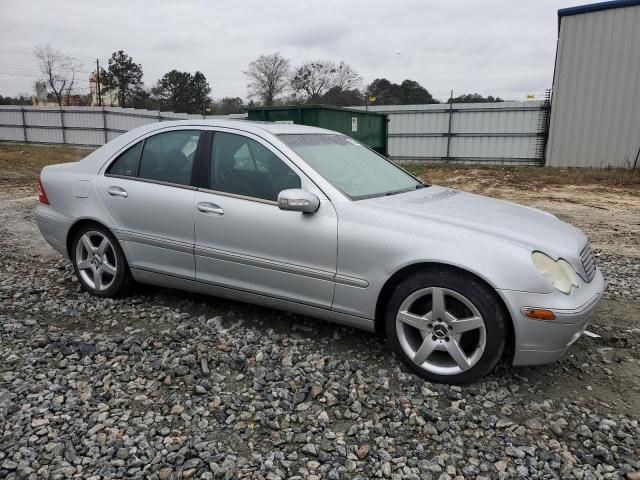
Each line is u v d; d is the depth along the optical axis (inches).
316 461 100.7
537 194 534.6
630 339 158.9
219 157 159.6
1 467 96.6
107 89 2822.3
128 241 173.2
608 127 716.0
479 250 123.5
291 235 143.8
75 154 1079.0
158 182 168.1
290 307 150.8
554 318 118.7
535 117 863.7
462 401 121.7
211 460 99.6
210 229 156.6
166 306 178.1
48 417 112.0
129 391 123.5
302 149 155.3
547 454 103.9
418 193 159.9
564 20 716.7
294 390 124.8
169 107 2851.9
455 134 932.0
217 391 124.0
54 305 177.3
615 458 103.3
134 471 96.2
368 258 134.3
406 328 134.5
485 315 122.6
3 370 132.5
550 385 131.6
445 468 99.7
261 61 2485.2
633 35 677.3
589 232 333.1
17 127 1369.3
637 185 578.2
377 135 633.0
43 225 191.8
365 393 124.8
